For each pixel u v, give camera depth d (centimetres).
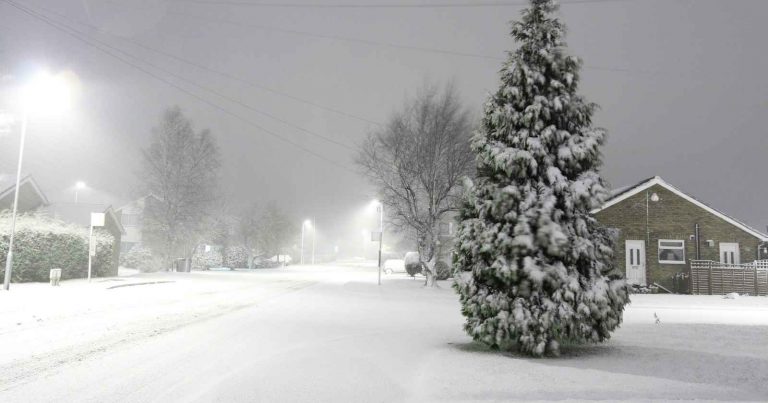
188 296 2155
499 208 979
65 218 3450
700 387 704
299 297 2273
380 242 3378
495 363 867
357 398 648
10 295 1883
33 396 638
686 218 2983
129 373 764
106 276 3362
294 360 870
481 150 1071
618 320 983
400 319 1535
